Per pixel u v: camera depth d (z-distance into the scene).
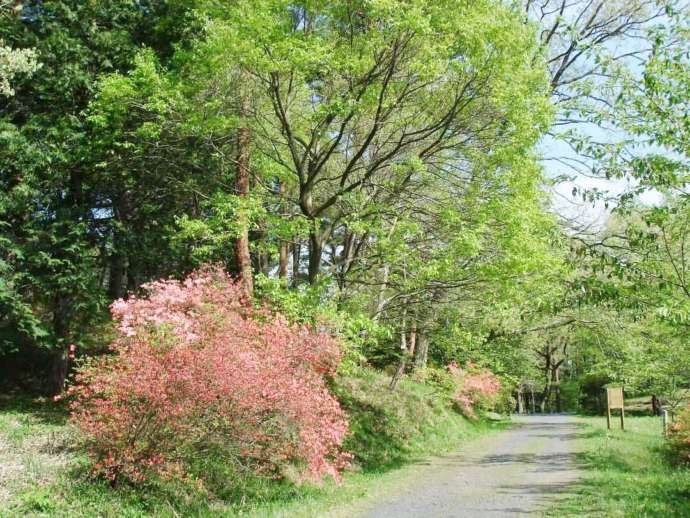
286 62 11.67
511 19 11.88
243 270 13.71
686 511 8.12
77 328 15.91
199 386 8.42
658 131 7.57
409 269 13.98
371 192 14.71
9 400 14.93
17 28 15.16
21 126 15.07
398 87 12.66
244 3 11.59
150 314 9.41
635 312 8.39
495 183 12.28
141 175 16.38
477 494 9.95
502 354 21.64
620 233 12.09
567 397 49.69
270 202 14.39
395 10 10.93
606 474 11.62
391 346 20.50
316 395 9.90
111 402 8.71
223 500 9.38
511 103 11.73
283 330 10.50
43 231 14.46
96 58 15.80
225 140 14.60
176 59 13.78
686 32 7.40
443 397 23.23
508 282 11.98
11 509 7.67
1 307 14.41
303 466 10.73
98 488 8.54
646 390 18.23
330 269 14.16
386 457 14.93
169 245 17.41
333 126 14.70
